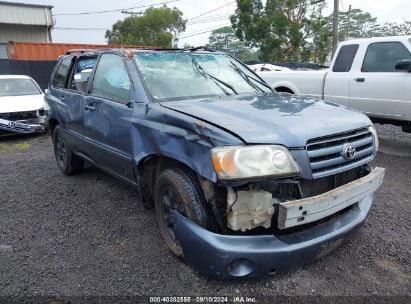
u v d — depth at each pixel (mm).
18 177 5934
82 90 4738
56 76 5820
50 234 3861
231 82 4113
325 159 2744
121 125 3645
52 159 7066
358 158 3008
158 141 3107
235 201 2559
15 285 2979
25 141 9141
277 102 3424
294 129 2703
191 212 2816
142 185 3570
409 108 6395
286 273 2908
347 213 3088
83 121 4520
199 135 2727
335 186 2994
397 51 6594
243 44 31594
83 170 5844
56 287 2949
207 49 4566
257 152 2498
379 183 3111
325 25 31484
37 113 9398
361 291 2824
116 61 4070
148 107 3346
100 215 4289
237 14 29188
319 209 2572
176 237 2912
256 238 2600
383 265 3164
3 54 22719
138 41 46500
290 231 2734
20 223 4156
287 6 28047
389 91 6582
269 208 2549
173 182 2979
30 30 23109
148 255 3377
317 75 7785
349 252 3354
